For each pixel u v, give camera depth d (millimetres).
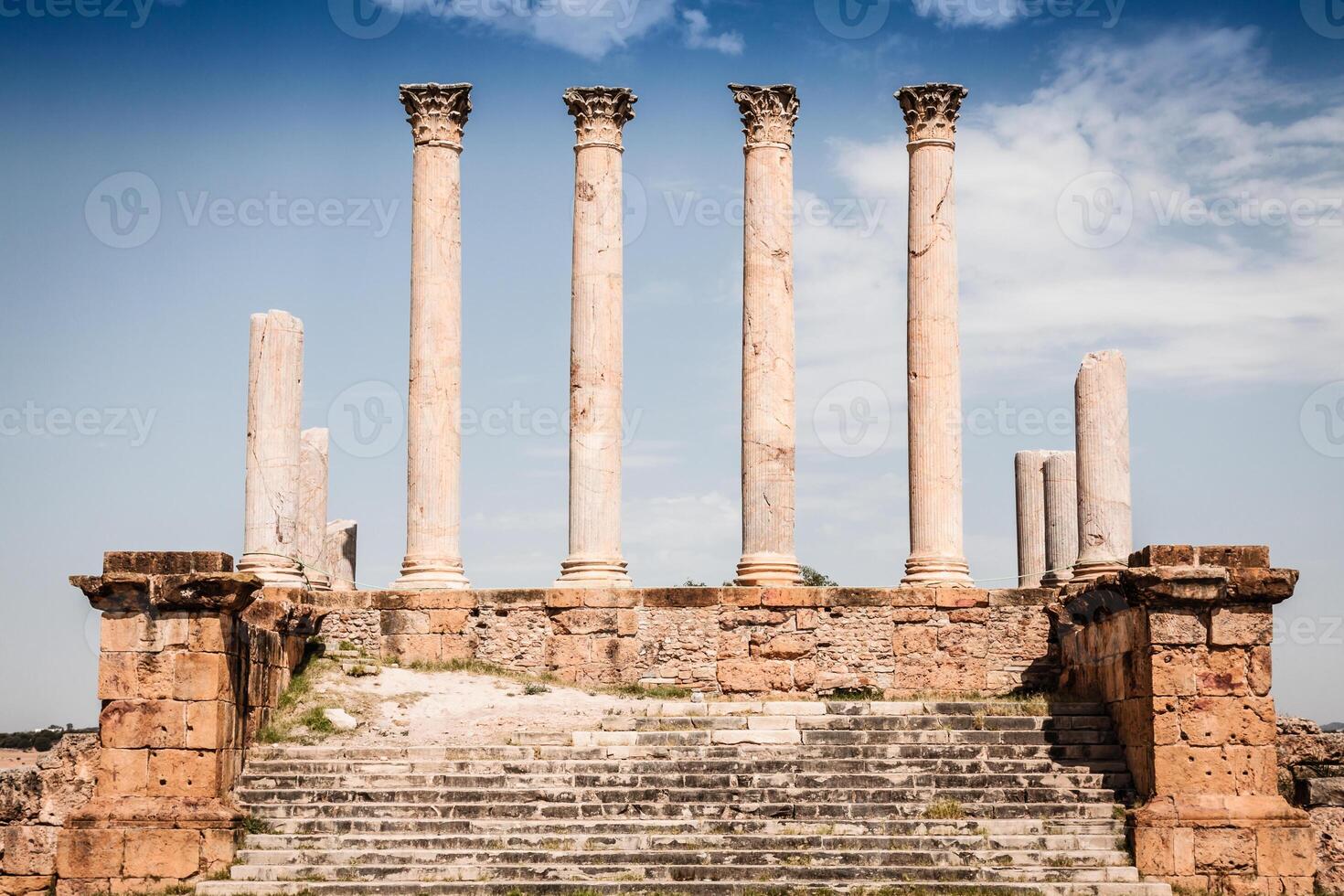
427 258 44719
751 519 43531
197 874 31516
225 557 33531
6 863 33531
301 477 49281
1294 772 34688
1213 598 32406
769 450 43594
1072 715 35719
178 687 32781
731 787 33125
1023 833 32062
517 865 30672
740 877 30406
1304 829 31453
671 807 32531
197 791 32438
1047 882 30453
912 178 44594
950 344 43969
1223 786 32000
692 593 42219
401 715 37344
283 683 38094
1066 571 49750
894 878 30391
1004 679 41812
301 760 34531
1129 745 33844
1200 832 31328
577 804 32625
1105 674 36031
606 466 43656
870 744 34812
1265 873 31250
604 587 42500
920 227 44312
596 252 44250
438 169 44969
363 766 34156
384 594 42844
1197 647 32500
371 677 39969
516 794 33062
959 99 44844
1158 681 32469
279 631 38094
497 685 40219
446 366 44500
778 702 37312
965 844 31406
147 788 32469
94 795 33000
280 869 31094
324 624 42625
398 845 31734
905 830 31953
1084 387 44031
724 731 35250
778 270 44219
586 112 44781
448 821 32250
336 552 52031
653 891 29844
